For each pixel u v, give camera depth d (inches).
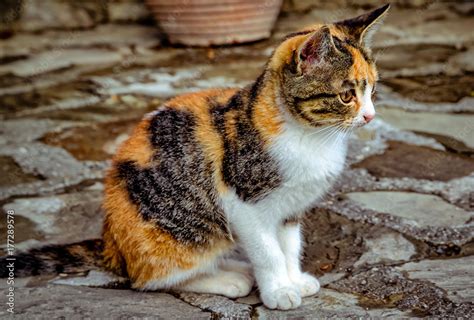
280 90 66.8
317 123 66.7
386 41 123.7
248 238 66.9
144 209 67.7
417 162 82.9
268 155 66.2
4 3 142.2
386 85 100.6
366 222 74.6
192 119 68.1
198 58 118.3
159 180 67.7
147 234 67.7
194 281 68.5
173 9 120.6
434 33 127.6
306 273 69.1
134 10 148.8
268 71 67.6
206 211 67.5
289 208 67.5
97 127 92.4
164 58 119.8
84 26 147.7
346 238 73.1
